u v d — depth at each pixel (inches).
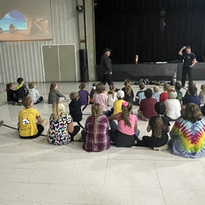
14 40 369.7
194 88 159.6
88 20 355.6
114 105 145.6
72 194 82.7
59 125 121.6
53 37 364.2
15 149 121.0
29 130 132.0
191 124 105.3
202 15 366.3
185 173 94.5
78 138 133.3
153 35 383.6
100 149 114.0
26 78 385.7
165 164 102.0
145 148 118.2
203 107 171.0
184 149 107.0
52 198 80.9
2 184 90.2
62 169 99.9
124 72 355.3
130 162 104.3
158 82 324.5
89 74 379.2
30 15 357.4
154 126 111.9
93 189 85.2
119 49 394.6
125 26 382.6
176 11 370.3
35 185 88.9
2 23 363.6
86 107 205.0
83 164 103.6
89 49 367.9
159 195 81.0
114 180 90.6
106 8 361.1
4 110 208.4
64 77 380.8
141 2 356.2
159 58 393.7
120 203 77.3
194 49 382.6
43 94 279.4
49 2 351.3
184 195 80.7
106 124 112.3
